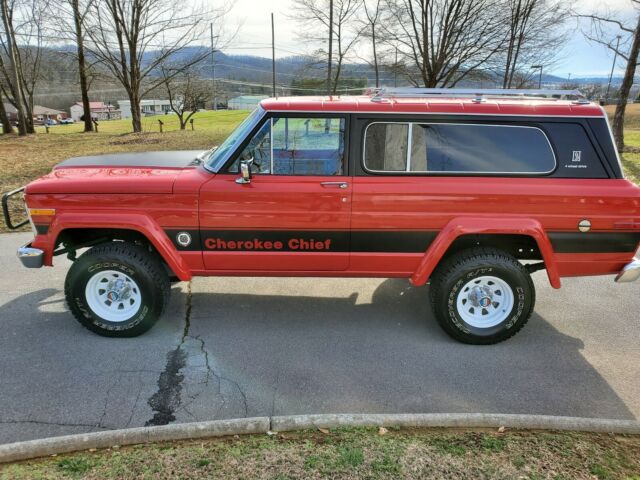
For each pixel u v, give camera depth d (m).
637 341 4.29
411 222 3.97
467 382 3.64
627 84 13.70
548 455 2.73
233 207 3.96
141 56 25.83
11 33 23.81
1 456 2.69
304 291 5.35
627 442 2.88
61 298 5.04
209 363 3.87
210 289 5.36
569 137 3.93
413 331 4.46
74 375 3.67
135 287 4.12
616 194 3.90
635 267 4.04
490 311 4.16
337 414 3.05
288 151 3.99
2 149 17.44
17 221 7.88
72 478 2.53
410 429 2.98
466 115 3.93
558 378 3.71
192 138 20.59
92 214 3.97
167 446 2.80
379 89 4.41
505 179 3.94
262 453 2.72
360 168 3.97
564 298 5.18
